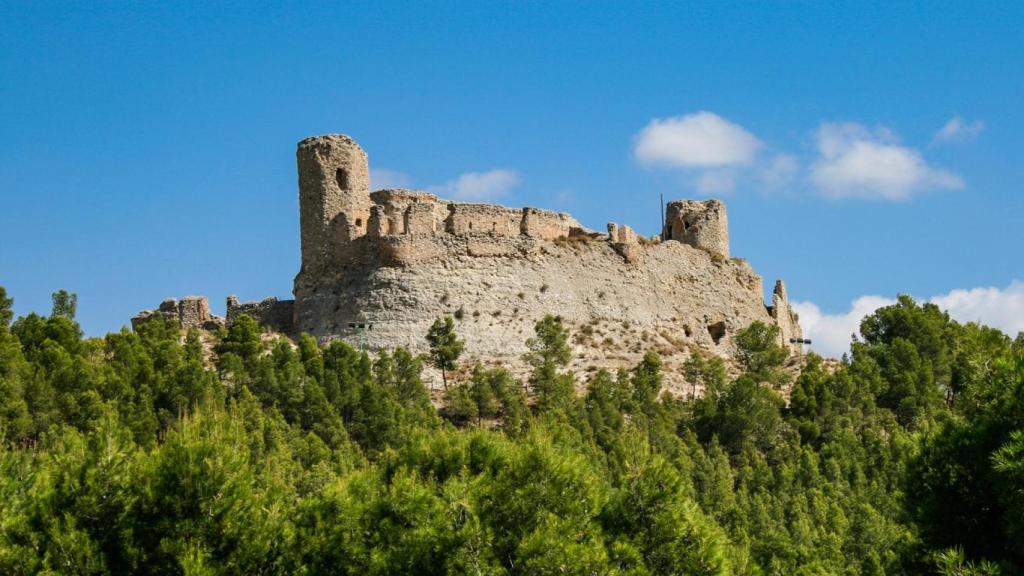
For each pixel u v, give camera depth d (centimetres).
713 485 7506
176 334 9725
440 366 9444
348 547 4631
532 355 9612
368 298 9994
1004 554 4566
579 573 4425
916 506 4897
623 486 4938
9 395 7412
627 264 11081
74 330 9488
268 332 10331
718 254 11994
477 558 4481
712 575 4719
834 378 9919
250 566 4553
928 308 12306
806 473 8200
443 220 10375
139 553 4488
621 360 10238
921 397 10069
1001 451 4397
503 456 5172
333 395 8344
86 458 4712
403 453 5234
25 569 4325
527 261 10481
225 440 4912
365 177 10494
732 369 10850
